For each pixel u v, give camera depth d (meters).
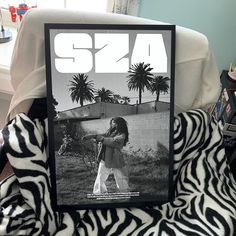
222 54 1.72
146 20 1.13
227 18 1.59
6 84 1.66
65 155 1.10
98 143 1.12
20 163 1.00
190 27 1.66
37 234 0.99
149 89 1.11
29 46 1.09
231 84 1.66
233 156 1.54
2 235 0.92
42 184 1.03
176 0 1.58
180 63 1.14
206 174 1.15
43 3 1.83
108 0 1.56
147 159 1.15
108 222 1.10
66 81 1.07
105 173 1.13
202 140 1.22
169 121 1.14
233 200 1.11
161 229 1.05
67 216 1.09
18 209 0.97
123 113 1.12
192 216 1.06
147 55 1.09
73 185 1.12
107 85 1.09
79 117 1.10
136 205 1.16
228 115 1.54
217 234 0.99
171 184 1.18
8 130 1.04
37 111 1.17
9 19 1.90
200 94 1.23
